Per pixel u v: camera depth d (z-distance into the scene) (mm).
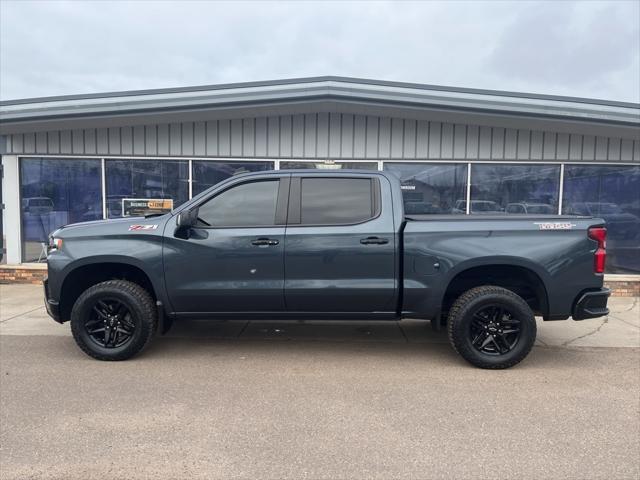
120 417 3730
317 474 2971
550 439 3432
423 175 9289
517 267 4914
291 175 5066
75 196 9617
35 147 9500
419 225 4879
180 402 4016
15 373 4676
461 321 4812
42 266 9477
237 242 4883
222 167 9359
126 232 4957
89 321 5004
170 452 3219
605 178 9414
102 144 9406
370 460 3137
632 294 8961
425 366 4980
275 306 5012
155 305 5133
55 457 3145
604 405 4031
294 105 8352
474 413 3852
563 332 6406
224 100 8188
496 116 8281
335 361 5109
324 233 4871
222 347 5562
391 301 4965
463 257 4812
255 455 3188
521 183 9383
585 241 4801
